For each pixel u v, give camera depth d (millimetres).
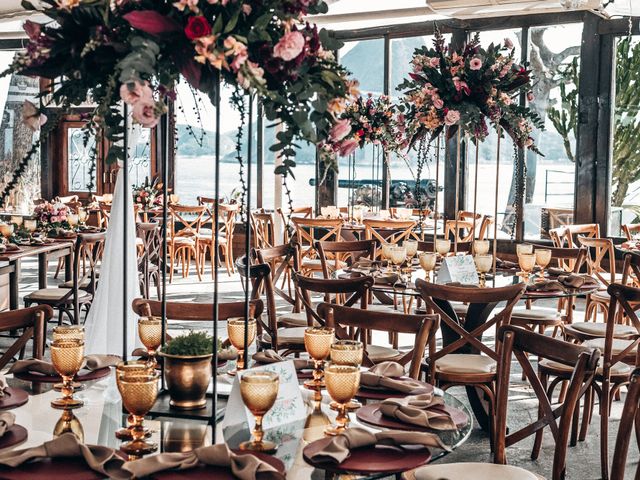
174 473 1780
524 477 2482
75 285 6301
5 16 8609
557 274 5223
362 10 9930
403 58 10469
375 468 1882
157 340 2521
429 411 2307
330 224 8547
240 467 1782
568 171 9258
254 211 11320
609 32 8812
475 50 5113
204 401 2287
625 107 8891
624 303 4055
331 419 2271
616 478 2406
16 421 2186
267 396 1991
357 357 2314
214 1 1972
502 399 2707
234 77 2090
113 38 2020
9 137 13367
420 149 5426
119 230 4711
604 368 4055
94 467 1773
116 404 2346
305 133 2158
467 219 9820
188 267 10469
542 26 9234
